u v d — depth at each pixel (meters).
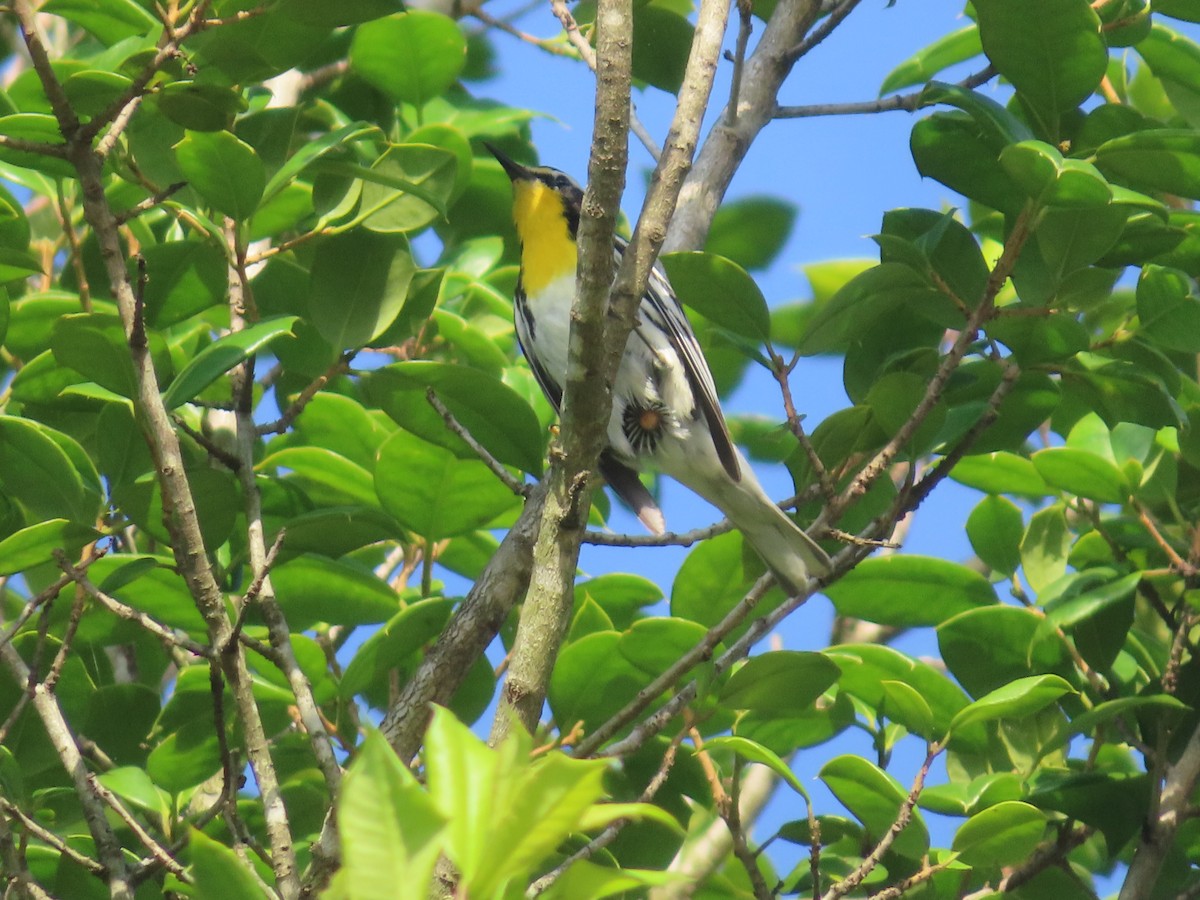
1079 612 7.48
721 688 7.46
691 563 8.50
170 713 8.10
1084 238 7.27
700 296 7.82
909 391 7.73
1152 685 8.20
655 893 7.95
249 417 7.67
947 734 6.98
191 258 8.52
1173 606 9.18
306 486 9.16
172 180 8.35
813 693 7.02
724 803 7.68
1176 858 8.56
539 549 6.24
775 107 9.54
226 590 7.89
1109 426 8.04
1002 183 8.12
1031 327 7.61
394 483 8.45
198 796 8.75
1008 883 7.89
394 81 10.62
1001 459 9.12
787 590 8.39
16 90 8.77
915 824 7.47
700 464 10.16
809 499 8.20
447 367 7.94
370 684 8.31
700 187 9.12
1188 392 8.66
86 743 8.02
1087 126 8.21
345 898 3.09
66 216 8.48
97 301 8.98
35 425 7.71
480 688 8.19
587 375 6.14
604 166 5.82
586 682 7.98
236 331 7.87
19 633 8.41
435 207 7.91
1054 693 6.89
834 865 8.48
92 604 8.20
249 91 10.16
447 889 5.40
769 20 10.39
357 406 9.45
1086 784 7.68
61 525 7.18
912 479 7.65
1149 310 7.86
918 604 8.80
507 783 3.19
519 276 10.59
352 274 8.18
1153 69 8.94
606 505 11.18
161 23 7.41
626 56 5.80
